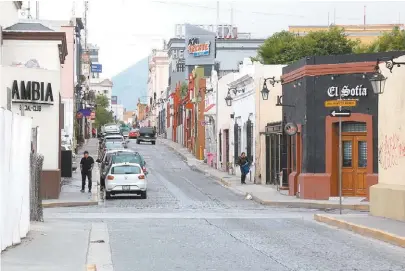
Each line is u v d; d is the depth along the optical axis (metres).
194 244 19.58
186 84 107.31
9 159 16.44
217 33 109.50
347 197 38.69
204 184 53.28
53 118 38.88
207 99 78.75
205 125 78.31
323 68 38.62
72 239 19.75
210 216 29.62
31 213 24.31
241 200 40.59
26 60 42.66
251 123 53.34
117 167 41.06
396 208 25.05
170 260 16.45
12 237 17.39
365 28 104.38
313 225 25.38
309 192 38.59
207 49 105.00
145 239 20.83
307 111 39.00
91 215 30.19
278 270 14.90
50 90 38.78
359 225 22.83
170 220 27.59
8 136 16.12
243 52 103.81
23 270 13.97
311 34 69.31
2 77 37.25
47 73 38.78
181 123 107.88
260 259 16.55
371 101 37.66
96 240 20.33
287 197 39.84
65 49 45.62
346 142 38.97
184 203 38.19
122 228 24.19
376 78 26.64
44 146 38.69
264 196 40.62
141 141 110.00
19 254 16.28
